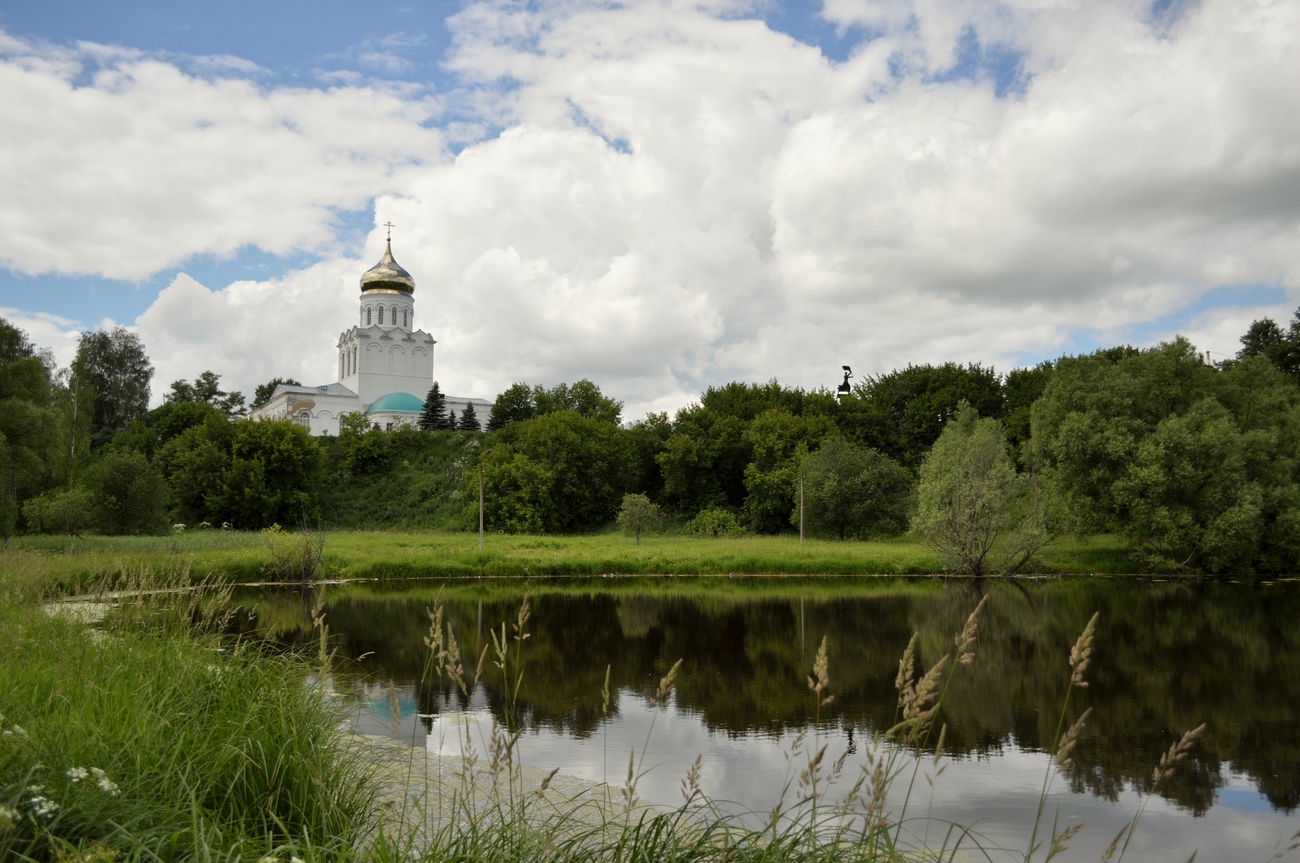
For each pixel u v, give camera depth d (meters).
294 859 4.27
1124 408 36.81
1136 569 36.25
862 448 58.75
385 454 71.81
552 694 13.66
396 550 38.22
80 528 41.66
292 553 31.73
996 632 20.58
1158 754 10.91
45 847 3.95
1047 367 70.62
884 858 4.25
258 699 6.80
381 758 7.73
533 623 21.81
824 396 73.31
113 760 5.05
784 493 56.91
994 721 12.51
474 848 4.50
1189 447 34.31
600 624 21.72
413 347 97.69
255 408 108.25
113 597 10.40
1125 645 18.91
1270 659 17.28
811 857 4.33
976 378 72.00
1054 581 33.50
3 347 37.47
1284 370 58.75
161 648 7.93
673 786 8.98
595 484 62.47
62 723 5.29
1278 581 33.59
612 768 9.63
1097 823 8.55
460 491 64.69
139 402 83.44
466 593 28.64
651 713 12.47
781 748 10.69
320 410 92.62
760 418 66.44
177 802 4.64
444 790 7.83
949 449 36.16
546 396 86.75
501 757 4.74
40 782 4.36
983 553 34.47
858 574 35.31
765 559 35.69
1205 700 13.80
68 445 51.44
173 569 10.35
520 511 56.53
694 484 65.19
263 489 58.59
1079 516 36.31
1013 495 34.88
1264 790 9.59
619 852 4.55
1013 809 8.83
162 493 47.78
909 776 9.77
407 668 15.50
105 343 82.88
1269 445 35.72
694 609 24.77
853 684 14.72
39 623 8.72
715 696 13.70
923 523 35.03
